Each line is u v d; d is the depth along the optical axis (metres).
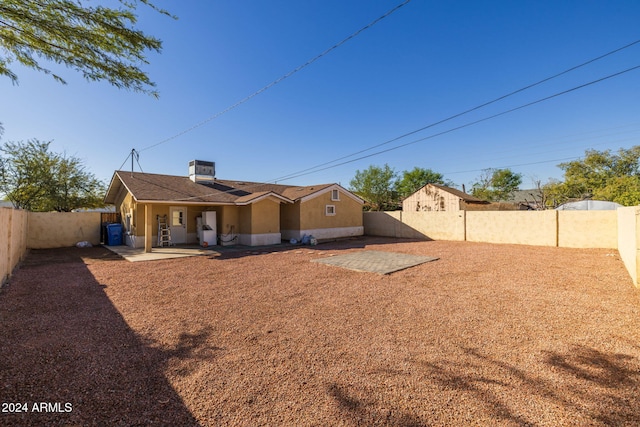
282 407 2.51
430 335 3.97
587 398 2.56
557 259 9.66
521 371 3.03
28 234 13.48
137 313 4.91
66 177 17.50
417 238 18.39
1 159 15.30
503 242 14.72
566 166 28.44
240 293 6.13
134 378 2.96
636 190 16.44
